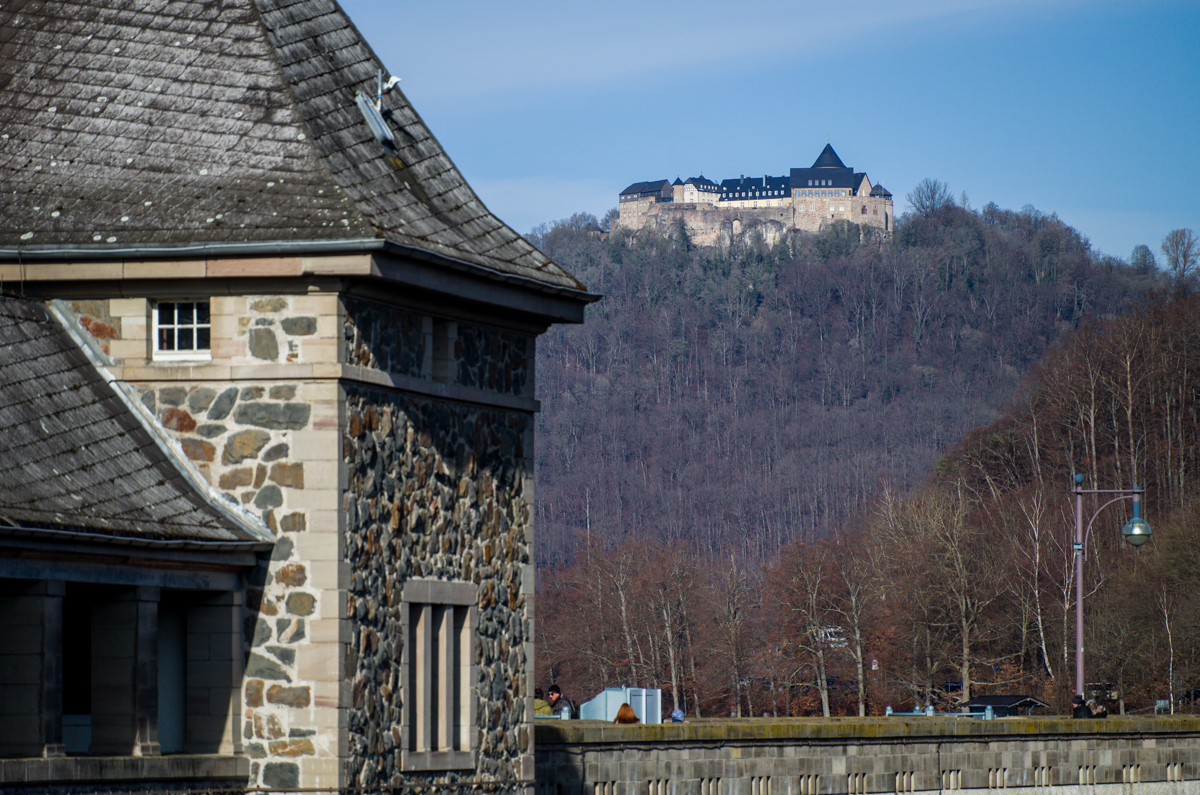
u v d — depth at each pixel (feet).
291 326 108.47
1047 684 507.71
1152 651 486.79
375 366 112.27
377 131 121.29
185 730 107.96
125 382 109.91
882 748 174.09
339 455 107.86
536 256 129.08
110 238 107.96
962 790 182.60
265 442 108.37
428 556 118.11
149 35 119.85
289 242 105.70
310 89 118.21
